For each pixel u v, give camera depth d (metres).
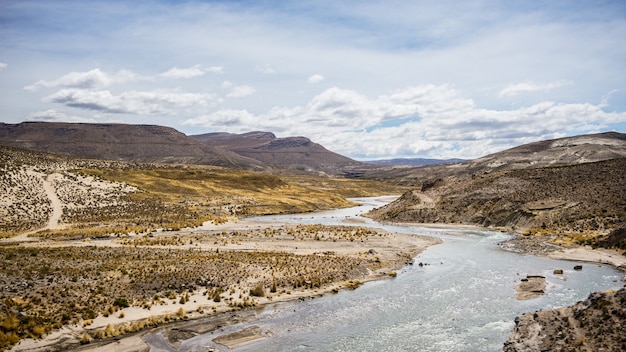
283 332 33.88
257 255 58.41
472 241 78.50
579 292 41.72
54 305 35.38
